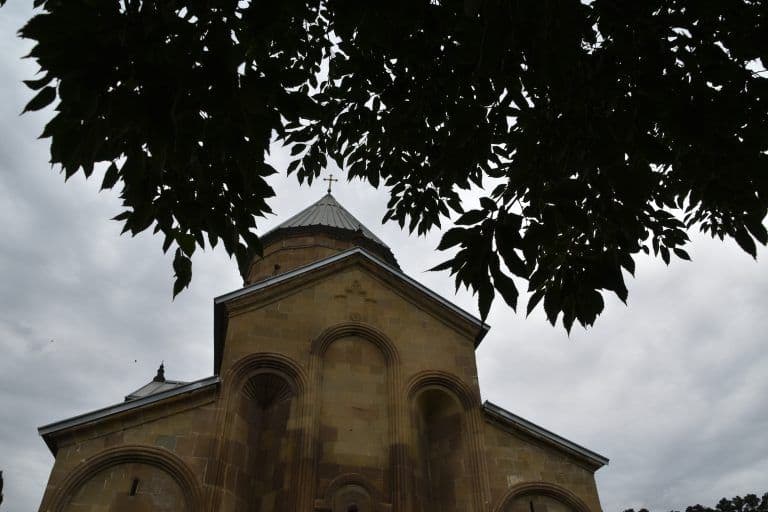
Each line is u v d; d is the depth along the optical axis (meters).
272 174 6.55
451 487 16.28
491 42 5.20
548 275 6.29
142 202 6.17
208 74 5.07
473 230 5.81
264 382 16.89
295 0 5.43
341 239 28.78
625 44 5.89
